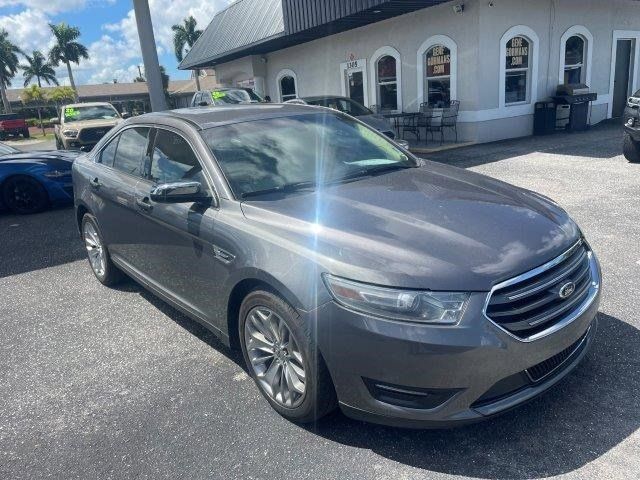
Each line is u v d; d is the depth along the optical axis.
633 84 16.50
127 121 4.71
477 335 2.37
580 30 14.40
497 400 2.53
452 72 13.28
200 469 2.64
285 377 2.91
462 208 3.03
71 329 4.34
